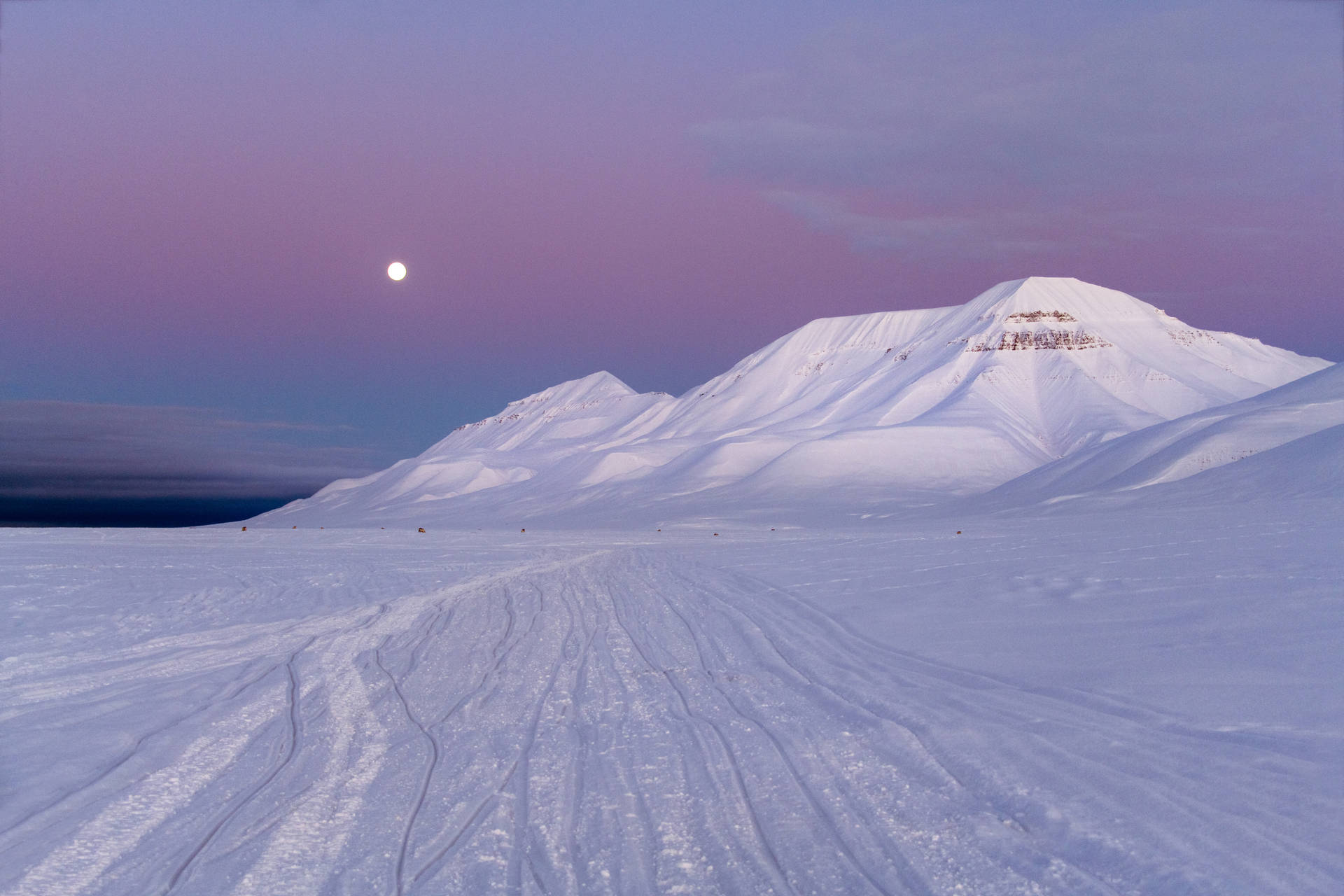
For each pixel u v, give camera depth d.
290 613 17.05
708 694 9.41
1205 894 4.60
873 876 5.09
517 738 8.00
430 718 8.79
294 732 8.44
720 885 5.05
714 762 7.13
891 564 21.30
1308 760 6.49
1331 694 7.96
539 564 27.70
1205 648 10.04
